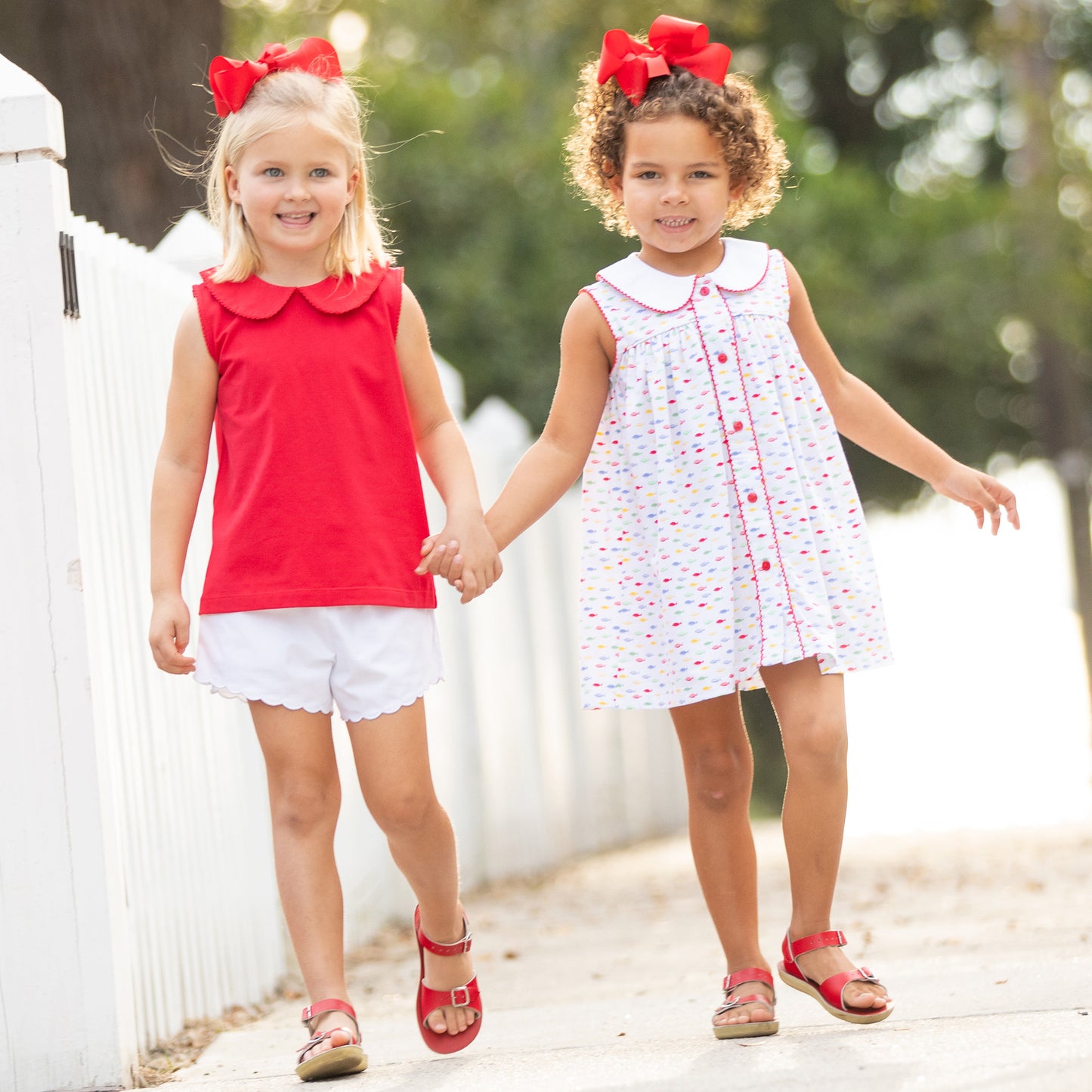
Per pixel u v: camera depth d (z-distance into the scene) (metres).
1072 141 25.61
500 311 24.23
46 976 5.23
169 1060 5.80
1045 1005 5.04
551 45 26.78
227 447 5.11
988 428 31.30
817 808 5.02
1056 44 29.69
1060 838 13.63
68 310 5.39
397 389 5.18
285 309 5.11
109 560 6.03
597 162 5.55
